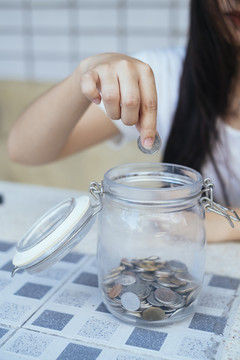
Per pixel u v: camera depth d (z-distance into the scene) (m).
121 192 0.62
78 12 2.22
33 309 0.67
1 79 2.11
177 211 0.63
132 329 0.64
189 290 0.63
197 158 1.04
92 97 0.66
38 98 0.99
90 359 0.59
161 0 2.11
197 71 0.99
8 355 0.59
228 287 0.73
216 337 0.62
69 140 1.07
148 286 0.63
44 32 2.30
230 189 1.11
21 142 1.03
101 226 0.65
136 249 0.64
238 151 1.08
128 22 2.18
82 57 2.29
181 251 0.65
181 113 1.03
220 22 0.93
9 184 1.13
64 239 0.62
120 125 1.09
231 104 1.05
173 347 0.61
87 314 0.66
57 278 0.75
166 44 2.17
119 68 0.65
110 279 0.64
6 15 2.32
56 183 2.18
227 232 0.85
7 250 0.83
